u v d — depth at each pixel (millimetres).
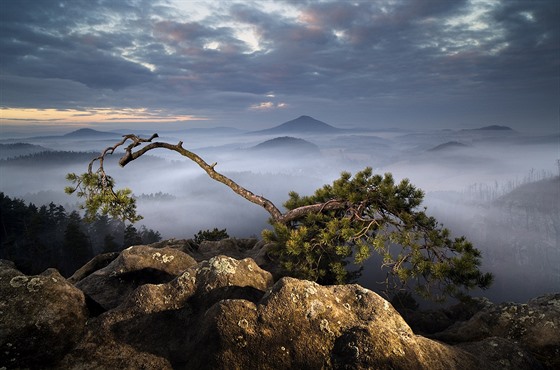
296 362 4121
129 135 9297
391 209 8195
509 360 4824
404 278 6875
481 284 6605
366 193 8508
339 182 8875
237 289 5684
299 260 8781
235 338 4293
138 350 4570
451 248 7207
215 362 4129
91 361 4336
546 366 5258
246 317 4480
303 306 4617
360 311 4770
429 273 6879
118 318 4941
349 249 7652
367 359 3990
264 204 10133
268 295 4836
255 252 11836
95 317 4973
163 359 4465
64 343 4379
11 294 4461
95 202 8273
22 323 4207
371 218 8305
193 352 4414
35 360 4129
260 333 4344
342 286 5242
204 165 10203
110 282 7273
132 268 7449
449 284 6793
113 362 4363
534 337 5633
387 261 7398
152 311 5129
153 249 7957
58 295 4656
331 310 4621
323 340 4301
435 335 6301
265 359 4145
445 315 7992
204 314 4820
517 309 6246
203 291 5574
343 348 4176
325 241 7949
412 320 7602
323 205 9102
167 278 7422
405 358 4074
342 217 8945
